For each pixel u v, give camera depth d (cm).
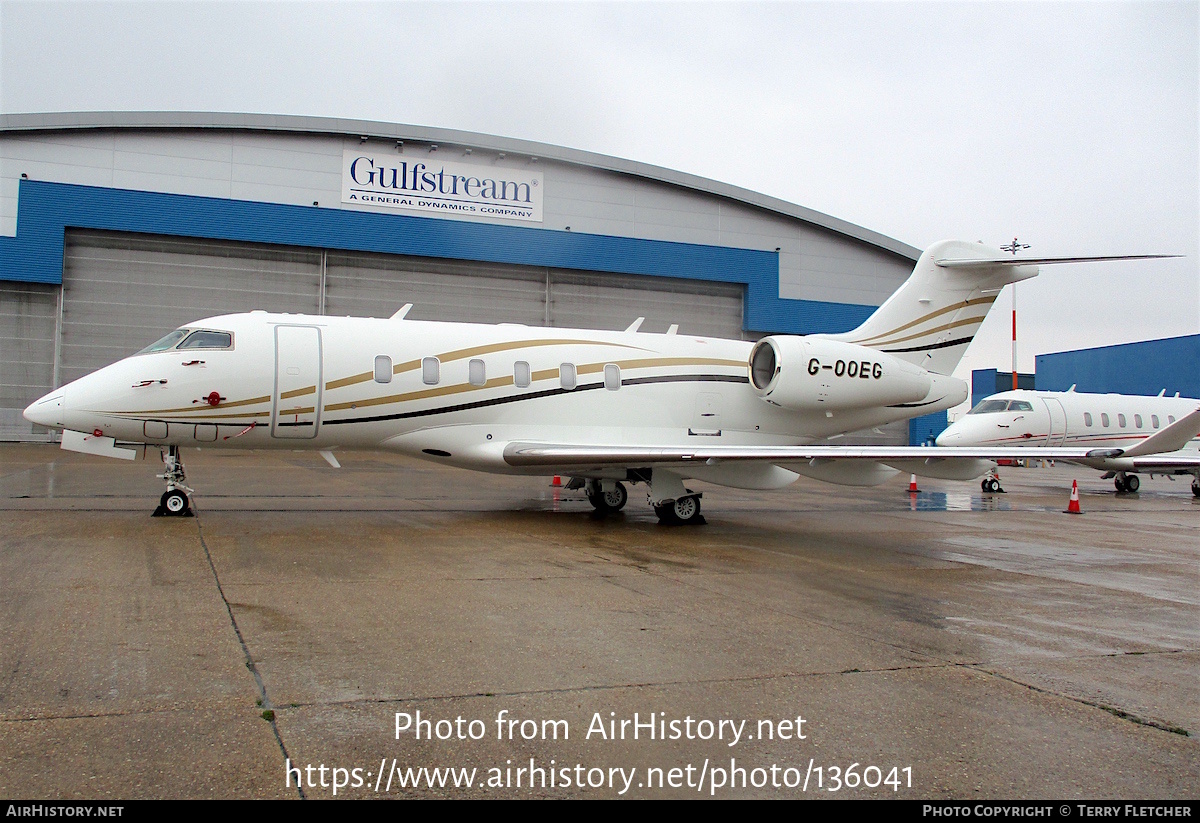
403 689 467
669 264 3400
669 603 716
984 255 1561
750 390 1480
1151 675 553
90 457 2400
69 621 583
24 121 2764
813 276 3669
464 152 3203
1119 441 2480
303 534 1041
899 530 1368
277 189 3025
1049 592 849
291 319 1196
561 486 1988
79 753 368
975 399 5106
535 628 612
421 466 2569
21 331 2769
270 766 364
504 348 1293
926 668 551
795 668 538
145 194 2839
